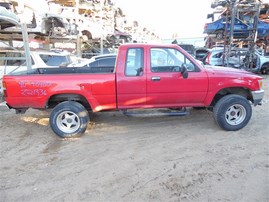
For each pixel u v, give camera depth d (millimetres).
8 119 5715
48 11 10133
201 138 4328
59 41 14164
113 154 3764
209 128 4836
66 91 4203
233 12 10641
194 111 6059
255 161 3459
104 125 5141
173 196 2689
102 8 20094
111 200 2639
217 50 12523
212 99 4555
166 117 5605
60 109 4305
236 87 4648
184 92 4445
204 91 4477
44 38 12156
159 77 4324
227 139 4266
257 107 6453
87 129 4910
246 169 3240
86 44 16703
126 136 4508
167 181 2986
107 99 4344
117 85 4277
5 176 3176
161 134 4566
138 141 4254
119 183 2961
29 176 3164
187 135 4480
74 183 2980
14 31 9016
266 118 5461
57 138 4488
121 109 4469
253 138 4301
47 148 4051
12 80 4152
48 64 8719
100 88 4262
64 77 4207
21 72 4598
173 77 4359
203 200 2611
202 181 2971
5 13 6664
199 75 4422
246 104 4535
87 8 17984
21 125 5277
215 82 4461
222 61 11727
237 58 11633
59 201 2639
